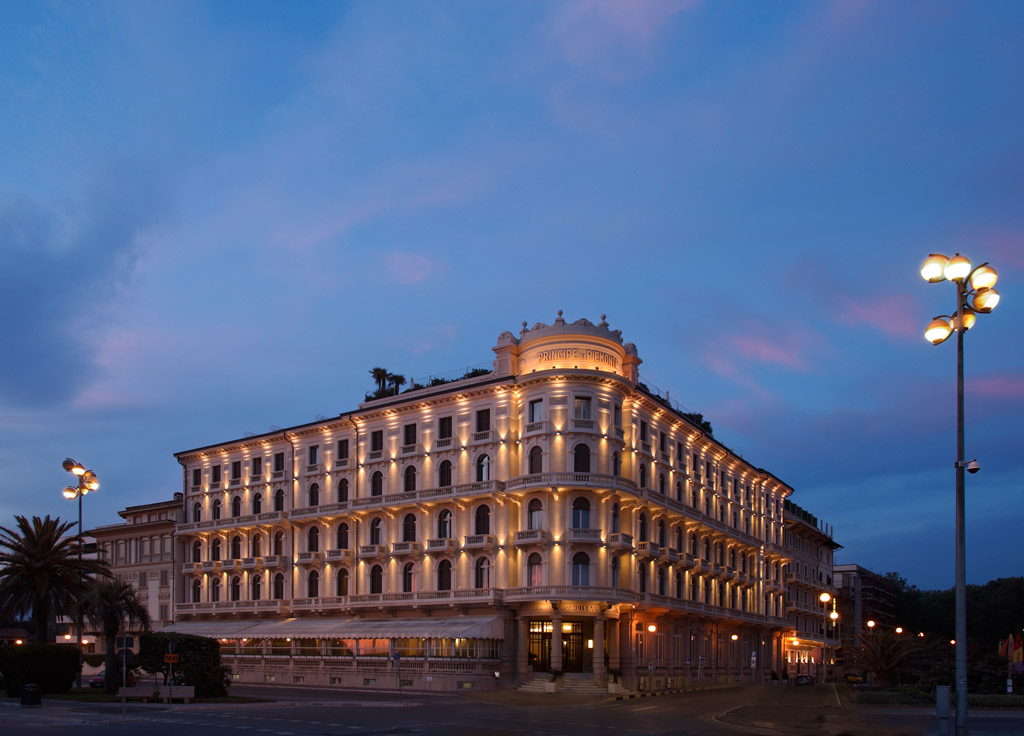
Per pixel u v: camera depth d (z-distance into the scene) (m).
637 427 78.94
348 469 86.00
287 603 87.00
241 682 85.69
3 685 63.88
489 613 73.62
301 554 87.25
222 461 98.44
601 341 77.19
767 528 111.06
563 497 72.38
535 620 74.31
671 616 82.38
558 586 70.12
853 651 80.25
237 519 93.25
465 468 77.75
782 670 112.56
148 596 102.06
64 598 64.56
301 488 89.88
